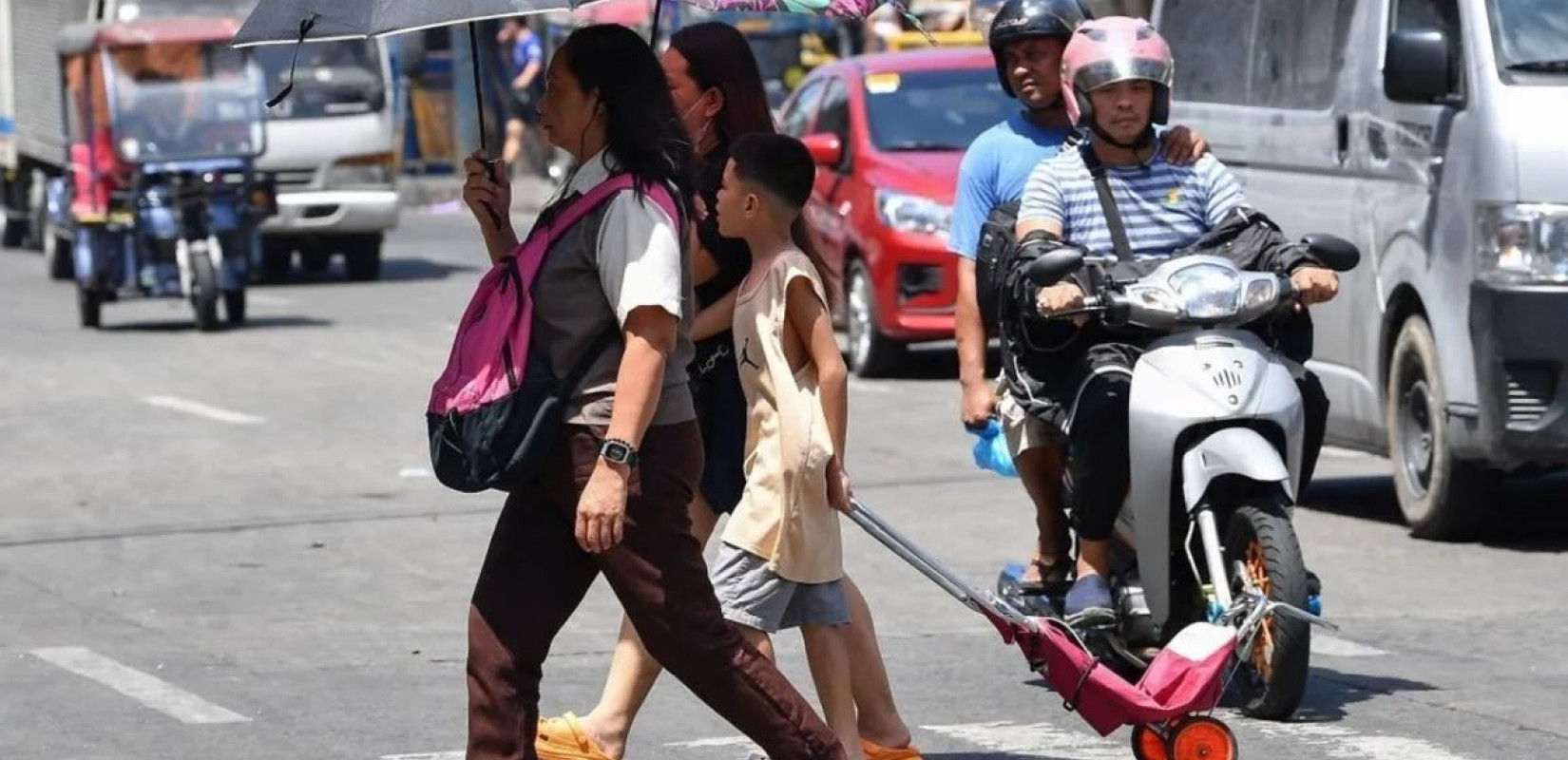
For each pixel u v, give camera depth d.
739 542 12.41
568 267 10.92
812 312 12.34
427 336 41.16
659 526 11.02
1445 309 20.78
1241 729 14.42
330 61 51.88
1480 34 20.62
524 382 10.88
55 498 25.31
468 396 10.93
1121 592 14.94
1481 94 20.48
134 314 46.75
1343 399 22.88
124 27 43.53
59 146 55.31
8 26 61.28
